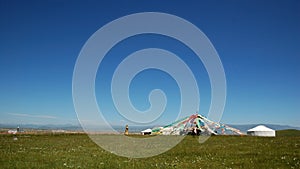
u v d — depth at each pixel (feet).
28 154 66.59
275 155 65.57
